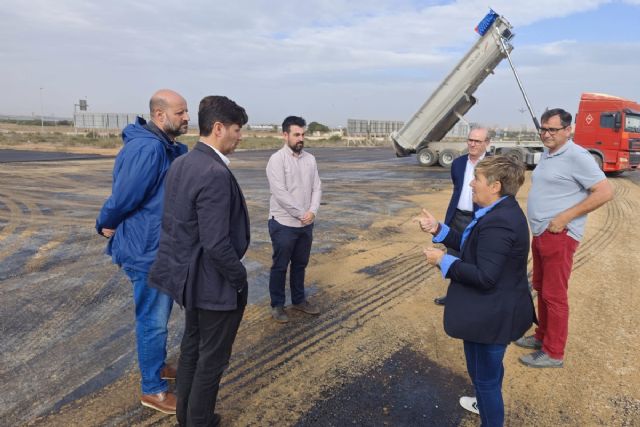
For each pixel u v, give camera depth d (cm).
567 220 335
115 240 289
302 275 455
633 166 1728
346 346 395
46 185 1355
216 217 229
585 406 314
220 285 244
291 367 358
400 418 297
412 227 871
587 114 1739
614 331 431
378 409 307
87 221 872
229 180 236
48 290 512
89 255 647
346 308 477
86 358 367
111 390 323
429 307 482
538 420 299
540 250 356
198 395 255
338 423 291
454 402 316
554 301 355
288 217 419
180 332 420
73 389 323
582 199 338
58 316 445
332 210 1043
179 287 243
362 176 1775
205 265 242
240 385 332
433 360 373
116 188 270
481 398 251
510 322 234
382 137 6375
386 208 1076
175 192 242
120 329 420
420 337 414
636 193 1398
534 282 387
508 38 1722
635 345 404
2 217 899
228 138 245
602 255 696
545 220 348
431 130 2009
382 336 414
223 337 254
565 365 368
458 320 238
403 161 2597
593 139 1736
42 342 391
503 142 2058
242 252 253
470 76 1814
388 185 1502
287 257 427
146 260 282
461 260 241
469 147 443
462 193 452
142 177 270
